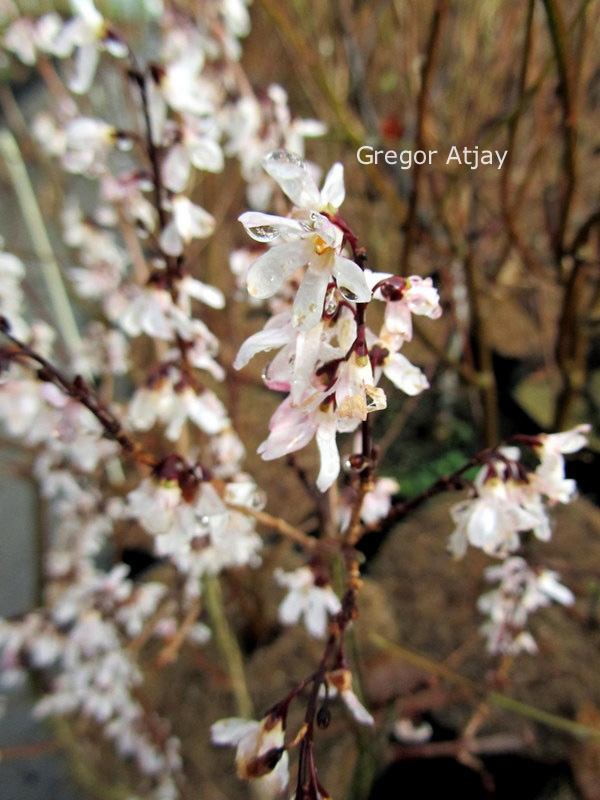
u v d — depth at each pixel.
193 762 0.25
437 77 0.37
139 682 0.25
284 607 0.14
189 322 0.14
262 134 0.18
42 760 0.27
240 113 0.18
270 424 0.09
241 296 0.16
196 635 0.25
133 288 0.25
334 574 0.16
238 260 0.16
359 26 0.34
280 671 0.28
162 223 0.14
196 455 0.19
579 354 0.29
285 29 0.22
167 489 0.12
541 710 0.25
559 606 0.28
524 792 0.23
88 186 0.50
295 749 0.23
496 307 0.39
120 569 0.21
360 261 0.08
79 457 0.18
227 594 0.31
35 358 0.12
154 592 0.22
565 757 0.23
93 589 0.21
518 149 0.43
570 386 0.27
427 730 0.24
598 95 0.48
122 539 0.27
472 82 0.34
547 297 0.46
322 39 0.36
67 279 0.32
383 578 0.31
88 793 0.25
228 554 0.16
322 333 0.08
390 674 0.25
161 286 0.14
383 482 0.14
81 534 0.24
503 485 0.11
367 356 0.09
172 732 0.26
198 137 0.14
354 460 0.10
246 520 0.15
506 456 0.12
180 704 0.27
